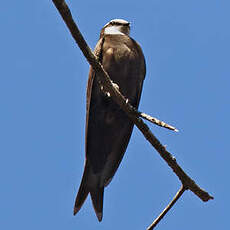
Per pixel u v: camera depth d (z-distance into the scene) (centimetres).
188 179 841
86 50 765
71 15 700
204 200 859
